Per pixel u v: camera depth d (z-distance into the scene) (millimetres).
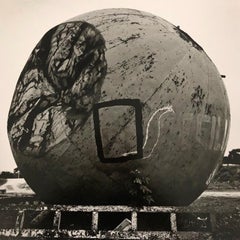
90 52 3529
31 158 3648
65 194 3668
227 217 3260
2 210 3357
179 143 3465
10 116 3871
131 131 3354
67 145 3445
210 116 3660
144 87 3398
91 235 3148
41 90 3646
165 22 3941
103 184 3479
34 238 3207
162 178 3510
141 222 3400
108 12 3857
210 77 3771
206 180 3893
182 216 3432
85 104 3412
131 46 3521
